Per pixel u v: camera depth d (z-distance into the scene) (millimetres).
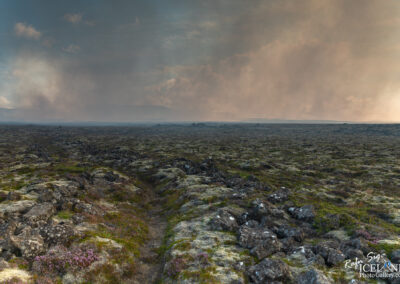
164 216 33312
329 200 37375
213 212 29375
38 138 172250
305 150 108875
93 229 22859
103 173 52906
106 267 16734
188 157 89250
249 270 15977
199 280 15375
